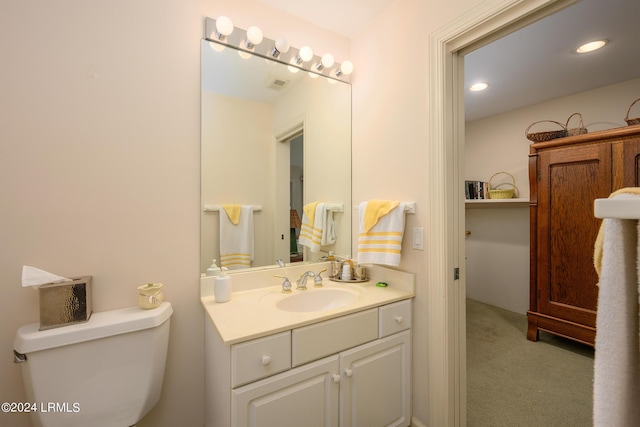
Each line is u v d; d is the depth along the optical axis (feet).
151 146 4.27
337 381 3.93
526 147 10.26
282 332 3.55
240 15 4.96
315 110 5.84
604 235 1.15
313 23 5.76
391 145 5.32
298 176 5.71
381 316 4.46
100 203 3.94
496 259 11.25
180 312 4.50
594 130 8.61
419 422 4.79
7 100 3.46
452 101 4.51
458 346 4.58
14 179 3.50
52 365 3.23
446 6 4.34
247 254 5.16
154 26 4.29
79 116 3.82
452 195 4.50
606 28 5.68
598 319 1.14
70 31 3.76
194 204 4.62
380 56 5.54
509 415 5.45
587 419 5.35
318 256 5.94
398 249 4.82
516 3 3.55
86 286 3.59
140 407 3.69
